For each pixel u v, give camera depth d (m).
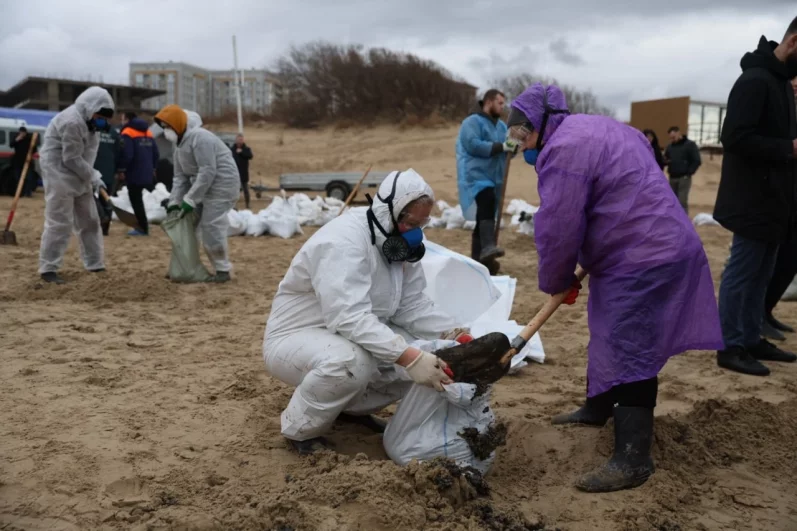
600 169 3.44
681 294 3.41
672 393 4.95
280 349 3.77
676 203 3.50
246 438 4.00
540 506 3.34
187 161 8.45
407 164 33.69
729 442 4.00
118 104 65.69
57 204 7.96
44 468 3.58
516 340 3.59
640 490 3.45
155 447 3.88
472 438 3.52
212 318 6.96
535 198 26.11
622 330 3.43
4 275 8.57
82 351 5.66
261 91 97.81
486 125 8.94
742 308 5.47
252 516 3.10
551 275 3.54
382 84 46.03
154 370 5.25
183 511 3.20
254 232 13.81
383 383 3.99
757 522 3.24
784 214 5.24
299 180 23.84
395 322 4.03
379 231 3.61
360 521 3.04
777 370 5.58
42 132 21.17
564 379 5.30
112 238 12.63
